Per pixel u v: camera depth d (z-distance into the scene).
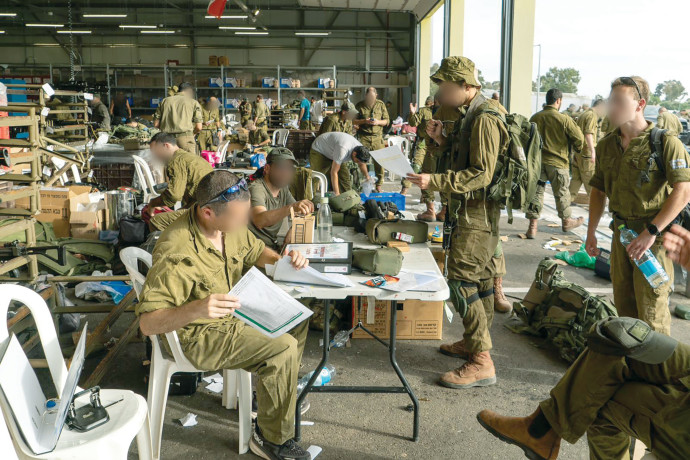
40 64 24.53
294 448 2.52
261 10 24.50
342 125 8.55
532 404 3.11
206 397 3.09
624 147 3.05
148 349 3.35
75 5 24.17
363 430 2.83
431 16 21.22
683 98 10.67
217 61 23.27
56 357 2.04
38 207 3.50
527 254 6.17
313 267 2.66
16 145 3.42
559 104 6.79
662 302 2.96
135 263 2.74
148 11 24.47
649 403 1.83
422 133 7.67
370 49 25.05
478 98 3.08
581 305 3.66
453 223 3.17
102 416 1.90
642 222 2.97
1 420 1.63
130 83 23.22
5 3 23.64
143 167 6.15
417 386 3.29
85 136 8.05
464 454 2.64
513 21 9.17
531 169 3.09
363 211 3.84
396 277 2.63
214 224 2.28
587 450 2.71
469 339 3.27
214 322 2.46
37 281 3.45
